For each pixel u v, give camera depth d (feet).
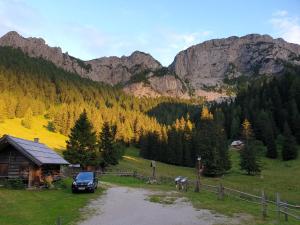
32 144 136.87
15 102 531.91
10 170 122.93
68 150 229.86
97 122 499.92
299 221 72.90
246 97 612.70
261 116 478.18
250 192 204.54
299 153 390.42
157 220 72.28
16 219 70.74
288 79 593.83
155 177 193.77
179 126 527.81
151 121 629.51
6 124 469.57
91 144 235.81
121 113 655.35
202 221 71.20
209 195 119.14
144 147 465.47
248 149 329.72
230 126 518.78
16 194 102.47
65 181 148.15
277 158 391.65
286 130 399.44
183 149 421.59
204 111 561.84
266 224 68.44
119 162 340.18
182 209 86.74
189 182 153.99
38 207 84.58
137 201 101.14
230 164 341.00
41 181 123.85
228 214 79.51
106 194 117.70
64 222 69.31
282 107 525.34
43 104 615.57
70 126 496.23
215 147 333.01
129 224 68.28
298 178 289.74
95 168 248.32
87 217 75.10
